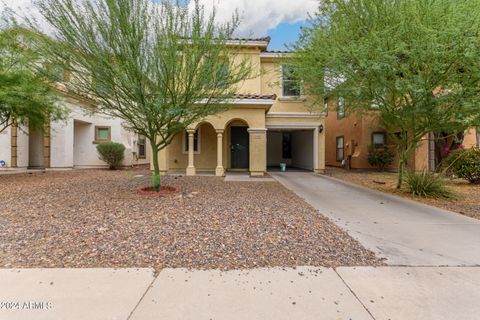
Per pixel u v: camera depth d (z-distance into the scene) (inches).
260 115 572.4
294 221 232.8
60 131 680.4
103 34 269.6
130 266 149.9
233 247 175.3
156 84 291.0
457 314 112.9
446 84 308.3
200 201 308.5
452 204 326.0
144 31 276.7
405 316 111.3
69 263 151.9
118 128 768.3
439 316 111.6
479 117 312.3
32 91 446.6
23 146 643.5
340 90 356.5
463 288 132.5
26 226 210.5
